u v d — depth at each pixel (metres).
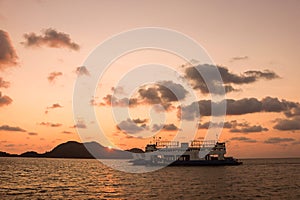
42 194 83.19
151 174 147.00
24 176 146.75
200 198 74.88
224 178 126.25
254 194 80.81
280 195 78.94
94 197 77.88
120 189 93.38
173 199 73.75
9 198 76.69
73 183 112.75
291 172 168.25
